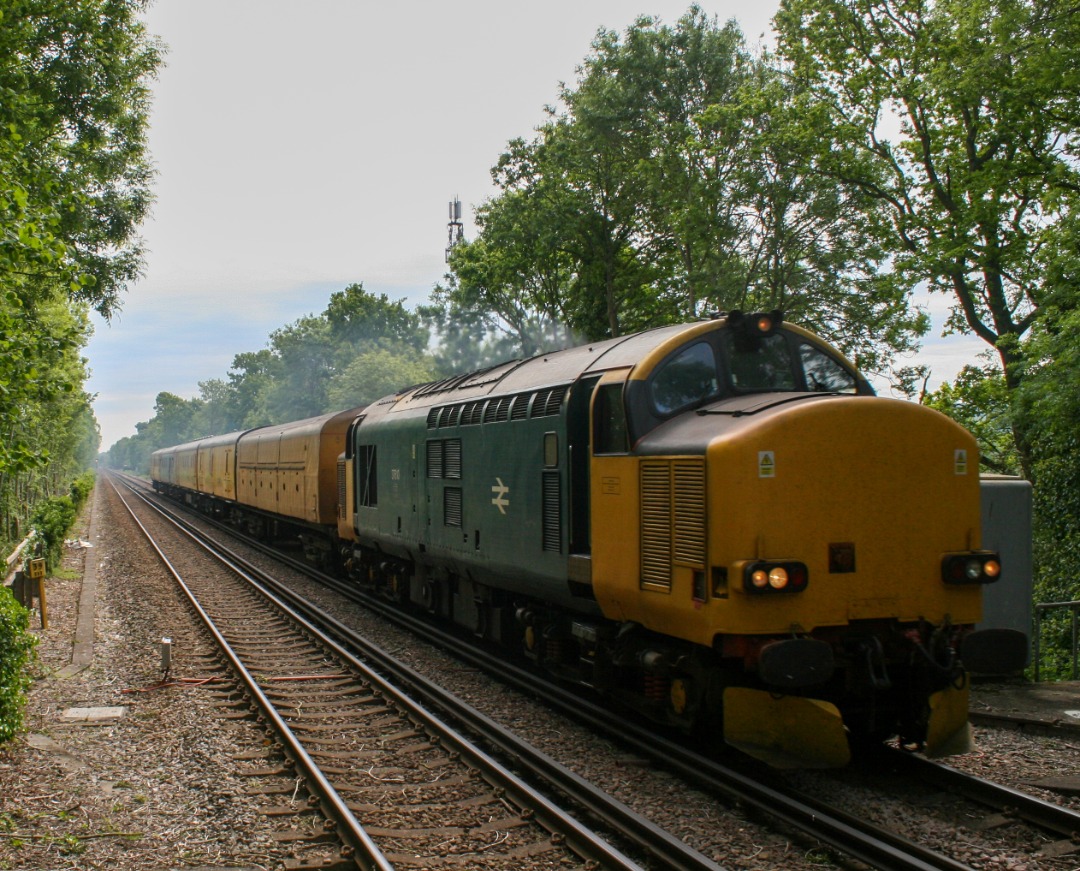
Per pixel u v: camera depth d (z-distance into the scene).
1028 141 17.03
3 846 5.51
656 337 7.51
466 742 7.25
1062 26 13.95
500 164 30.89
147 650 11.68
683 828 5.61
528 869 5.17
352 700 9.19
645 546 6.79
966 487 6.46
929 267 17.23
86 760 7.26
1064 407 13.16
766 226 23.41
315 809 6.15
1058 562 15.33
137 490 71.38
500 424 9.54
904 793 6.20
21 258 8.32
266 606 15.24
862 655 6.15
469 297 35.94
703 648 6.54
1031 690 9.31
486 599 10.72
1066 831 5.33
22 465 8.65
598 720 7.93
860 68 19.20
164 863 5.30
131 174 20.08
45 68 18.48
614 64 26.30
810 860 5.15
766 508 5.94
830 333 23.75
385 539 13.90
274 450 24.03
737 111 21.66
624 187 28.62
